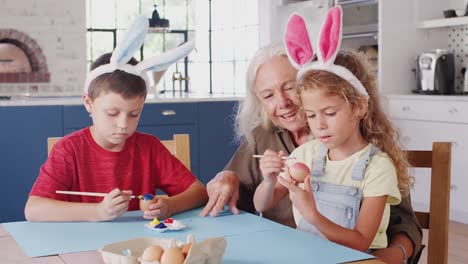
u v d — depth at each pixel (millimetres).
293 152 1787
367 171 1615
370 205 1577
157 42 7016
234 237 1460
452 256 3801
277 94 1851
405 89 5406
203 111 5070
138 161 1933
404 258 1632
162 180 1967
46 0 6004
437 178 1781
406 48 5387
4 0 5887
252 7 6605
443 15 5430
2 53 5918
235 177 1839
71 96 5777
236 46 6844
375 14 5414
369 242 1529
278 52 1865
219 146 5145
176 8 7035
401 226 1725
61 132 4578
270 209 1917
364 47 5520
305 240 1417
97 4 6754
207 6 7109
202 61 7137
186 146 2160
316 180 1688
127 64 1717
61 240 1449
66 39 6090
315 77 1555
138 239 1251
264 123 1979
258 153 1991
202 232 1527
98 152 1886
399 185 1697
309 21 5969
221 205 1736
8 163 4457
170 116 4953
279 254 1301
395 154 1692
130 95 1685
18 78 5973
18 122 4465
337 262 1239
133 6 6887
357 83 1591
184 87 7070
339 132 1569
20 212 4504
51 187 1787
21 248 1385
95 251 1352
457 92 5285
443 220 1776
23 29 5961
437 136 4789
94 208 1646
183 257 1133
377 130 1684
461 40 5375
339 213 1619
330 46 1583
